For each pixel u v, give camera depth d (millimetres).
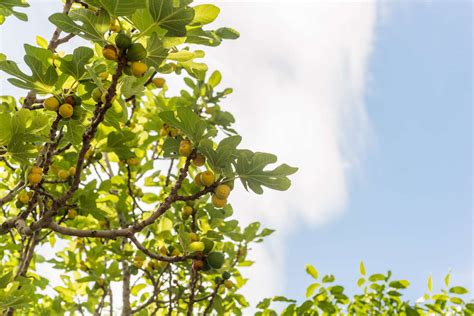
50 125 3736
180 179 3342
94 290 6371
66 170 4773
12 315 4613
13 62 2998
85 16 2672
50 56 3389
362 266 6539
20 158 3236
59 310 6180
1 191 4727
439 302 6309
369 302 6609
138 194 6133
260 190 3334
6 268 5848
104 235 3492
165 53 2799
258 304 6051
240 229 6363
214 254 3596
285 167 3203
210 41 3260
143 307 5551
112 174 6469
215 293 5078
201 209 4879
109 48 2676
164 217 4977
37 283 6359
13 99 5301
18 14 3713
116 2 2576
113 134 4469
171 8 2623
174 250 4684
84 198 4438
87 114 4223
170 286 5344
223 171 3268
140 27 2717
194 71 3639
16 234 5938
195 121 3131
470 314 6191
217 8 2852
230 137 3154
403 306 6480
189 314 4969
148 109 6840
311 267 6137
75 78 3223
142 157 6324
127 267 6082
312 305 5941
